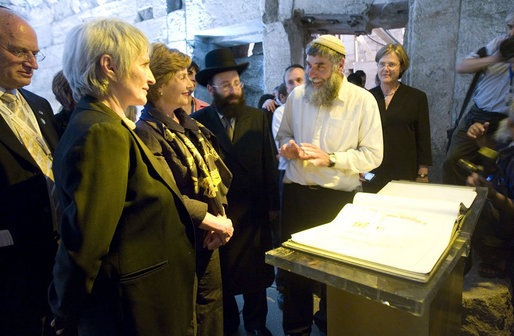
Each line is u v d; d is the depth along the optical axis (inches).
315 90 60.1
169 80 48.9
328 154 59.1
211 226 50.1
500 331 68.7
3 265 45.4
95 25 36.3
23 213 46.8
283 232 68.4
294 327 66.9
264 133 73.1
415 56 110.8
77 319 36.2
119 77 37.2
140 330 36.6
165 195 37.9
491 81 78.0
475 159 83.3
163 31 179.5
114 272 35.9
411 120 90.7
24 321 47.4
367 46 275.7
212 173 53.9
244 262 70.6
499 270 74.2
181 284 41.1
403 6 125.0
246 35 172.4
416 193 43.8
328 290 33.5
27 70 48.0
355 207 36.1
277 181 75.6
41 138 52.6
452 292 34.9
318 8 132.6
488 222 70.7
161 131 48.1
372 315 30.8
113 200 32.9
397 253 25.8
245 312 77.7
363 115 60.2
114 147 33.5
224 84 68.1
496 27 98.6
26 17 48.6
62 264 32.4
